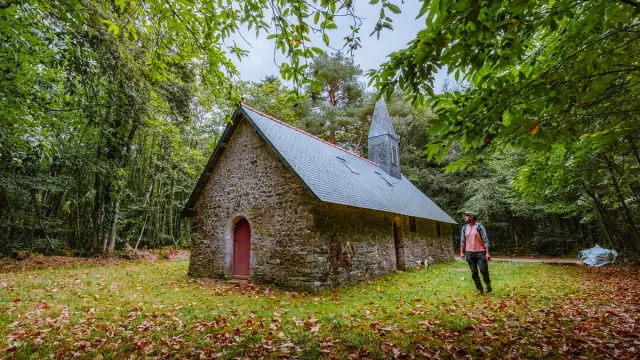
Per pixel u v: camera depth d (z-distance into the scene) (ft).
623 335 13.11
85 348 12.28
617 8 7.68
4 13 13.56
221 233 33.55
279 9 9.09
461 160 9.50
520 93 7.91
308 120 70.59
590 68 7.29
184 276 34.09
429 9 6.71
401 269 39.68
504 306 18.07
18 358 11.29
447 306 18.72
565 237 60.64
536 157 27.86
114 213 47.75
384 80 8.15
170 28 11.28
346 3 8.11
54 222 46.39
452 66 7.63
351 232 30.83
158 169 61.77
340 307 19.27
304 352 11.88
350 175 37.37
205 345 12.50
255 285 27.91
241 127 33.78
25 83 17.25
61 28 14.28
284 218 28.30
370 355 11.56
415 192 57.21
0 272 32.09
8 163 37.60
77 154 39.75
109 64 17.56
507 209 66.23
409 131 78.48
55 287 24.27
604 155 25.36
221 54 12.00
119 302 19.83
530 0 6.34
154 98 29.73
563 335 13.24
